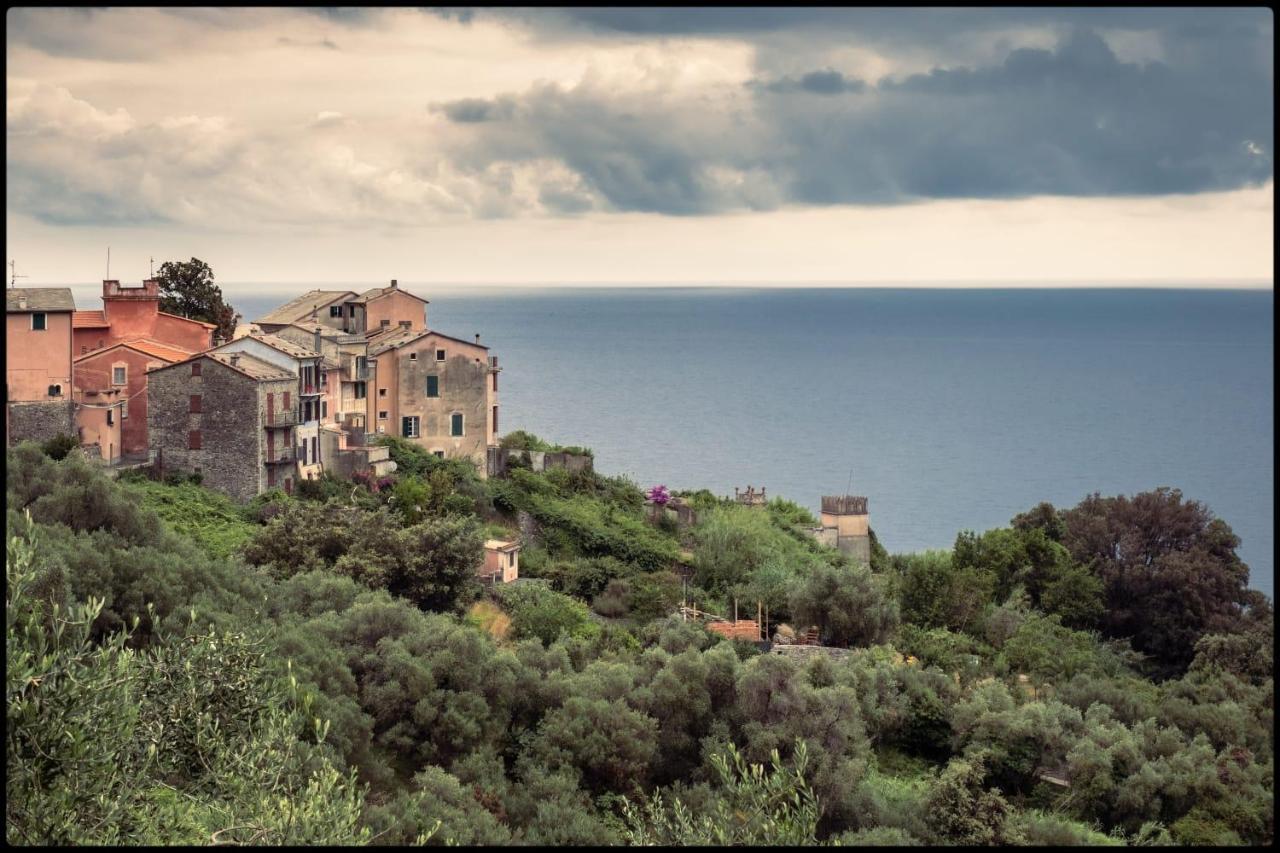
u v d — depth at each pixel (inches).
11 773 1021.8
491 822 1711.4
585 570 3398.1
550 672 2178.9
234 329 4618.6
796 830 1512.1
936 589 3383.4
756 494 4798.2
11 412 3255.4
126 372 3449.8
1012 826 1911.9
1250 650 3105.3
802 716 2065.7
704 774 2020.2
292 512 2896.2
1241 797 2074.3
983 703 2338.8
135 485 3142.2
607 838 1755.7
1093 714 2415.1
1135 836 2031.3
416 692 1995.6
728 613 3363.7
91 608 1159.6
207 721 1242.6
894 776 2255.2
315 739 1731.1
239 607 2111.2
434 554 2797.7
